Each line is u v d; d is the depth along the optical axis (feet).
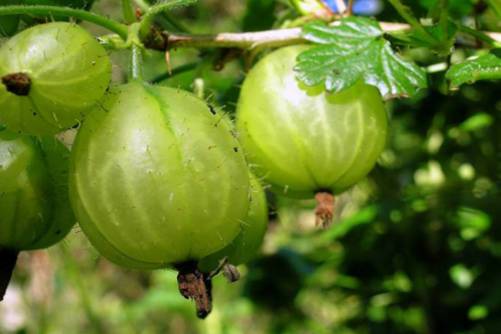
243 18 0.66
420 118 0.75
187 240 0.43
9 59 0.43
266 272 0.88
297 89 0.48
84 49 0.44
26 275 0.96
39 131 0.45
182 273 0.44
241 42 0.53
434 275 0.76
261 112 0.49
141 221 0.42
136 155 0.42
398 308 0.80
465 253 0.74
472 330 0.74
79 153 0.43
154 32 0.51
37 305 0.98
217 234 0.43
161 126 0.43
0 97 0.43
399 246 0.77
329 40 0.50
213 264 0.48
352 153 0.48
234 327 1.14
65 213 0.48
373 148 0.49
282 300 0.90
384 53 0.50
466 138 0.75
